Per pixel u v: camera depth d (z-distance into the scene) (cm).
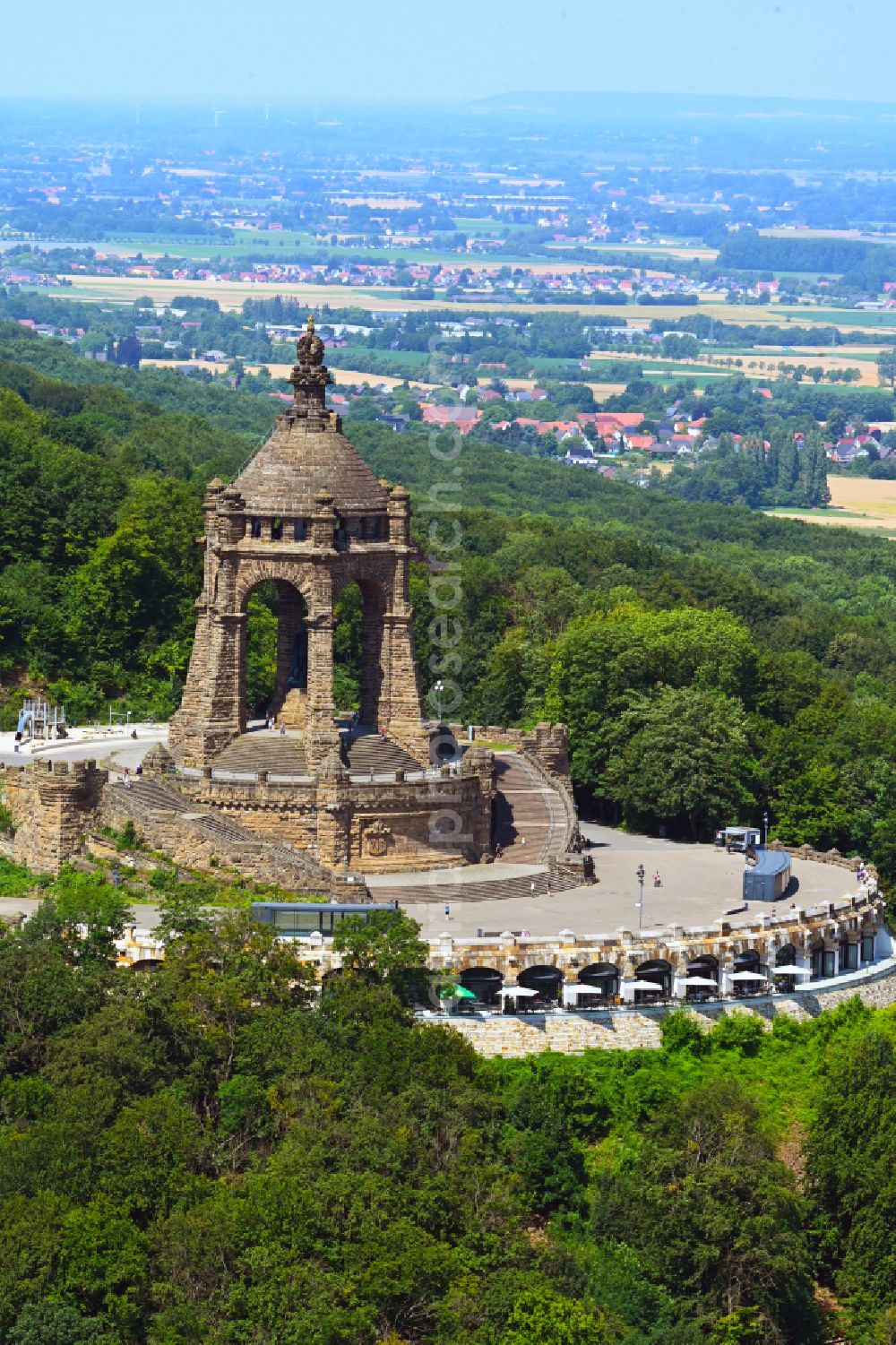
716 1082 19688
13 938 19662
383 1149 17850
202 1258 16800
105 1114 17725
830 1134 19650
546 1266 17712
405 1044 18900
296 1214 17050
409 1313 17100
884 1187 19138
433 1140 18262
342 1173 17562
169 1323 16412
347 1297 16800
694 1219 18400
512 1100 19300
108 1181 17225
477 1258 17362
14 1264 16550
